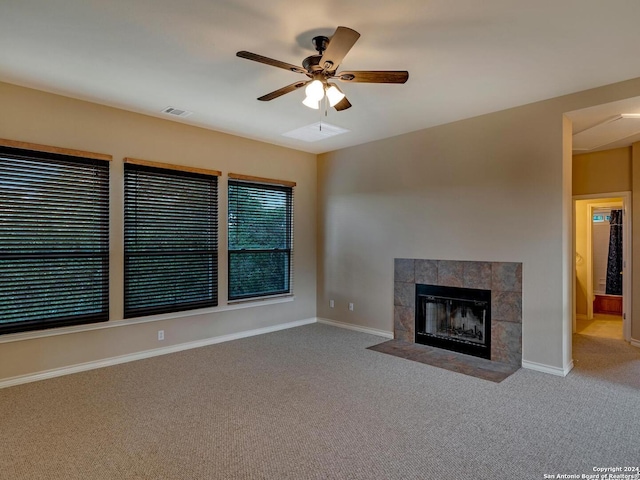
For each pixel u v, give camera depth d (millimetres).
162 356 4238
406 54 2789
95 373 3684
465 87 3400
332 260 5863
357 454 2312
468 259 4297
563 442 2455
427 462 2230
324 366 3916
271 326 5461
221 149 4871
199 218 4648
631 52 2748
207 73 3145
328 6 2219
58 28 2469
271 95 2877
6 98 3336
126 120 4039
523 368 3852
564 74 3123
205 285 4707
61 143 3619
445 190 4504
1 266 3297
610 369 3824
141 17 2340
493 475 2109
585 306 6402
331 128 4699
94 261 3803
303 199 5902
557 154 3643
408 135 4883
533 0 2146
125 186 4023
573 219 5402
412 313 4840
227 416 2801
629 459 2270
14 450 2340
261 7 2232
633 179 4758
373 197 5297
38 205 3480
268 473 2117
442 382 3475
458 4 2186
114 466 2178
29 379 3443
